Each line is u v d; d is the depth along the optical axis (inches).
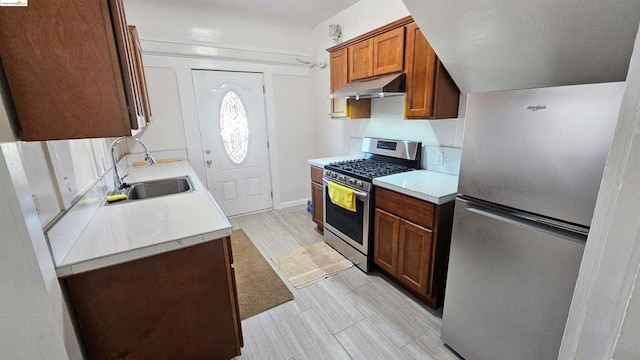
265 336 69.1
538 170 42.8
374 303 80.2
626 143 14.9
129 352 48.2
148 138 124.3
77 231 48.5
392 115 110.6
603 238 16.7
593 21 44.7
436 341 66.7
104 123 39.6
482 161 50.5
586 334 18.2
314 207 129.6
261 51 138.2
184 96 127.9
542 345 45.9
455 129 88.0
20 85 35.0
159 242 45.3
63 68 36.5
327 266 99.5
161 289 48.5
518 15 52.3
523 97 42.9
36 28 34.7
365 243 93.1
